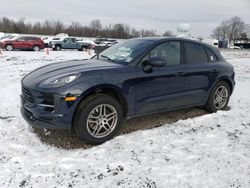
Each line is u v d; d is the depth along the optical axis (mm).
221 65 5305
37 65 12953
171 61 4531
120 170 3133
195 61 4902
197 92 4898
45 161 3277
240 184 2939
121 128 4336
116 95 3971
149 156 3475
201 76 4895
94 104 3615
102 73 3707
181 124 4625
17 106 5434
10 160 3270
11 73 10047
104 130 3865
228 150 3725
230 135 4262
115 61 4270
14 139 3848
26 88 3719
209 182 2955
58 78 3547
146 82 4102
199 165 3295
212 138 4109
